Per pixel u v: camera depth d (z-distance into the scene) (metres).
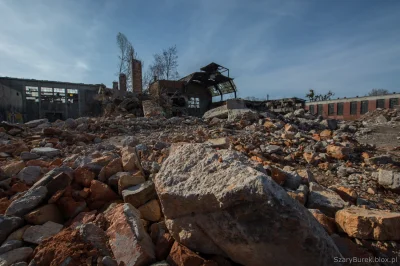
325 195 2.64
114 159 3.16
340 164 4.87
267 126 9.38
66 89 20.08
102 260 1.63
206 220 1.64
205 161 1.92
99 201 2.56
